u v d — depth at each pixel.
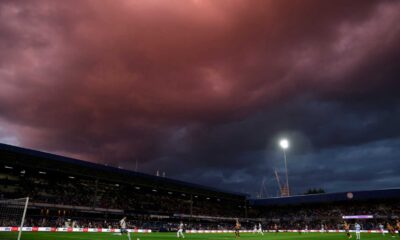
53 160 58.38
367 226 78.69
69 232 46.72
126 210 66.44
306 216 92.69
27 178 62.28
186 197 92.00
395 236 46.50
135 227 64.06
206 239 38.78
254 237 45.22
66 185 68.38
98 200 69.81
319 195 89.44
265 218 97.25
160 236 44.22
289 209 100.06
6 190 58.44
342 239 40.06
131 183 71.62
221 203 102.00
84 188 70.94
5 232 37.84
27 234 35.75
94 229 52.28
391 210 81.44
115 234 44.50
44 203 54.09
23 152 53.91
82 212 64.12
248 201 101.31
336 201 90.44
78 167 62.44
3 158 52.53
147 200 81.94
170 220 81.00
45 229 46.12
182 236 42.81
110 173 67.75
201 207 92.56
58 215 60.84
